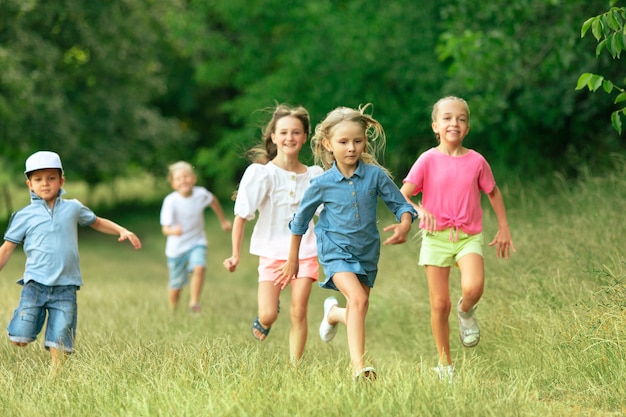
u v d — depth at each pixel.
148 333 10.05
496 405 5.57
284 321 14.02
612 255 9.27
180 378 6.30
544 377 7.09
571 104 15.67
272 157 8.50
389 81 24.06
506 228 7.84
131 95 37.88
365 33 23.27
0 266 7.75
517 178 16.50
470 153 7.73
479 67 15.41
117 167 37.50
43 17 32.31
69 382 6.46
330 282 7.15
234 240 8.14
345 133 6.88
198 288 14.38
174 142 41.41
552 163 17.62
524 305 8.66
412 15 22.09
